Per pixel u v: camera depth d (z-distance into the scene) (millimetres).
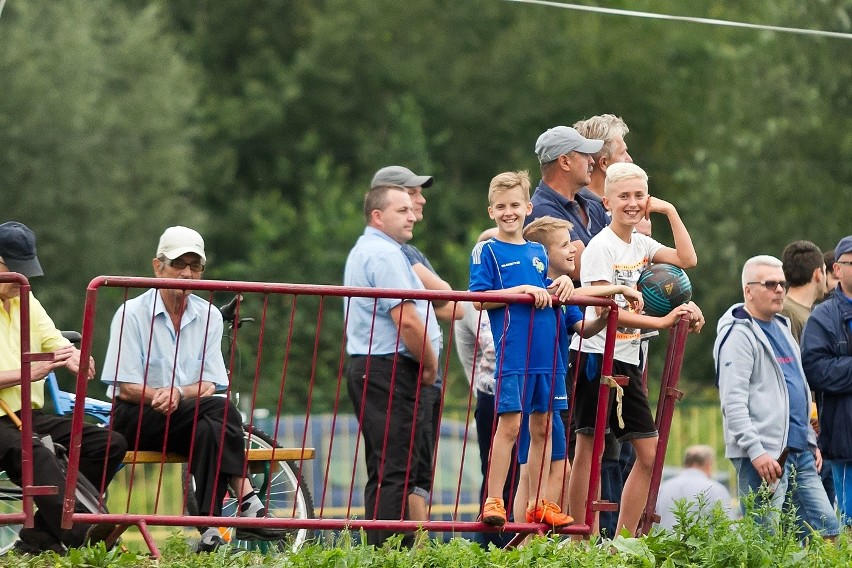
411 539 25859
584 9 33531
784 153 95125
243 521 23344
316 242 99562
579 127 28812
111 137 92125
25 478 23297
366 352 26609
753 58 97938
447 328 76188
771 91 96438
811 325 28344
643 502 25266
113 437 25000
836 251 28344
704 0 118125
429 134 117562
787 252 30344
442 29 122062
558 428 24594
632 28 118875
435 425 27938
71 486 23016
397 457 26188
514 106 118125
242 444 25609
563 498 24422
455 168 116812
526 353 23781
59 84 90500
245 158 113938
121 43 97562
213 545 24859
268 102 113688
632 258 25359
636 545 22656
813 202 93750
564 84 118125
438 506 47719
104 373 26297
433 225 109938
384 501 26078
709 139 101438
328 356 92062
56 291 85750
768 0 100250
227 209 109188
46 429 24938
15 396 25047
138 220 90625
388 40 120750
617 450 26672
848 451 28031
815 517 27062
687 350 92562
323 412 88750
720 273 93312
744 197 94000
